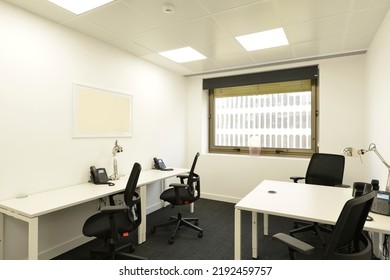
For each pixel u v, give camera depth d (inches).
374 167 113.3
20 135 87.9
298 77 155.9
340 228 47.1
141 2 85.3
